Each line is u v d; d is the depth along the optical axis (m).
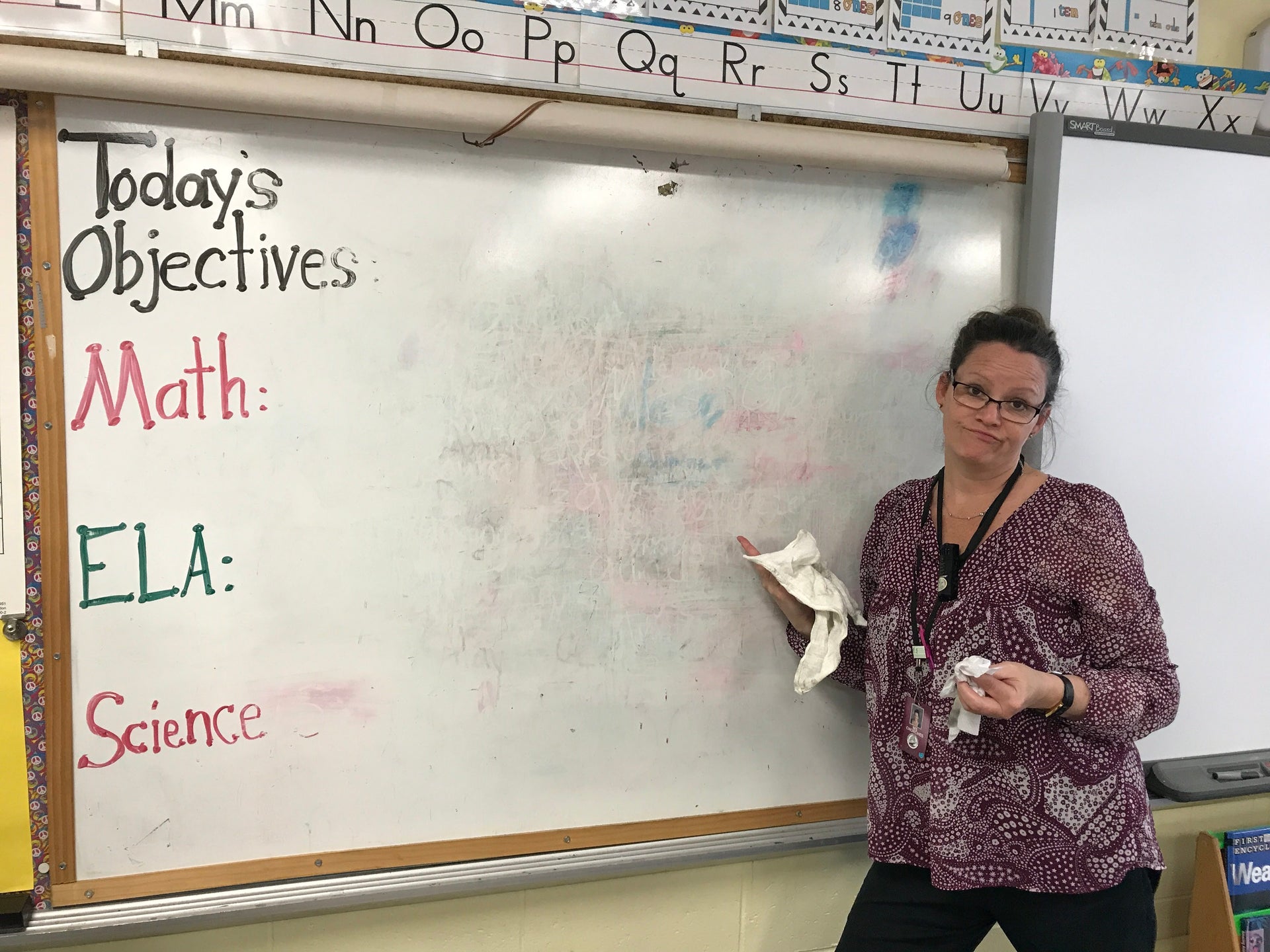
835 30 1.25
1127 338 1.38
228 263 1.08
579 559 1.22
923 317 1.33
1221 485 1.44
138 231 1.05
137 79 0.99
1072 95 1.36
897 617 1.13
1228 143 1.39
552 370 1.19
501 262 1.16
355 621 1.15
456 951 1.25
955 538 1.11
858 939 1.17
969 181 1.31
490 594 1.19
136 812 1.10
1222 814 1.54
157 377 1.07
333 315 1.11
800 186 1.26
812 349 1.29
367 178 1.11
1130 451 1.39
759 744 1.32
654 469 1.24
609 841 1.26
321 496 1.13
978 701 0.95
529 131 1.11
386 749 1.17
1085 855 1.02
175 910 1.11
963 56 1.31
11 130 1.00
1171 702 1.03
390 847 1.18
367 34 1.09
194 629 1.10
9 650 1.05
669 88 1.19
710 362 1.25
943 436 1.36
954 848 1.05
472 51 1.12
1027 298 1.33
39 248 1.02
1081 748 1.04
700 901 1.34
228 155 1.06
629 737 1.26
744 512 1.28
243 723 1.12
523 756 1.22
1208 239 1.40
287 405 1.11
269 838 1.14
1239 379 1.43
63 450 1.05
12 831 1.06
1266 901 1.47
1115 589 1.03
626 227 1.20
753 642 1.30
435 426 1.15
